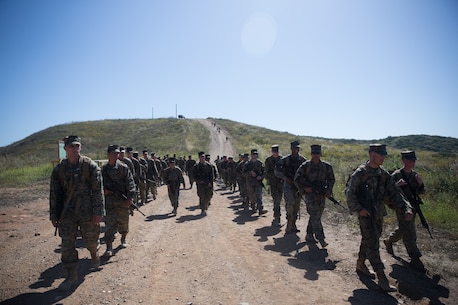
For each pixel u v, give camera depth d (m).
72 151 4.64
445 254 5.75
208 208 11.66
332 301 4.07
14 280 4.93
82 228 4.82
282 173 7.30
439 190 10.85
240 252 6.18
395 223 7.85
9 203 11.99
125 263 5.62
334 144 51.06
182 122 87.06
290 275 4.96
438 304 3.97
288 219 7.47
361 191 4.71
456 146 59.31
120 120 94.12
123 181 6.22
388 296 4.20
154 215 10.32
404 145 67.88
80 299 4.21
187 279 4.87
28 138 74.19
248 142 66.88
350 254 5.87
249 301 4.11
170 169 10.45
